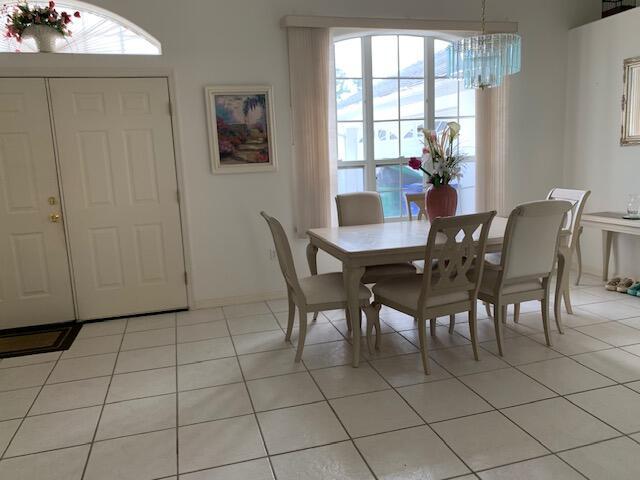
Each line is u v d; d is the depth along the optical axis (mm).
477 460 2037
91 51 4004
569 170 5117
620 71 4449
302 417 2428
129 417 2494
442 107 4934
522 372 2814
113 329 3826
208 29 4020
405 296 2936
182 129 4047
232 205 4254
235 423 2400
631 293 4152
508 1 4746
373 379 2807
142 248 4082
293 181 4375
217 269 4289
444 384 2709
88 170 3879
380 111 4766
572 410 2391
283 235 2900
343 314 4004
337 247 3031
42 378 2979
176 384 2842
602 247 4605
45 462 2145
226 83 4105
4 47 3830
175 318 4039
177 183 4082
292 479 1968
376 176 4859
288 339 3432
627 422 2270
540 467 1977
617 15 4434
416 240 3137
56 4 3818
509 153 4977
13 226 3795
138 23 3875
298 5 4191
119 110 3883
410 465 2021
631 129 4375
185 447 2219
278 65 4211
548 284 3123
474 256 3074
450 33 4656
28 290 3893
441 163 3398
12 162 3729
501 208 4871
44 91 3713
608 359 2941
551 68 4988
